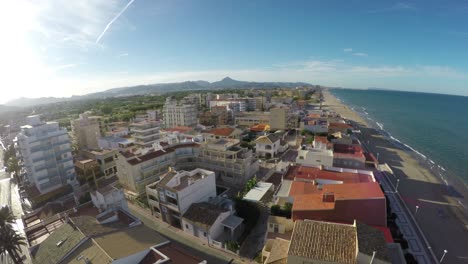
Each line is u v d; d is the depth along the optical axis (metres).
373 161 73.19
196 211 42.84
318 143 73.44
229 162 62.28
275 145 84.12
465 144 108.81
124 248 27.98
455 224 47.44
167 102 143.00
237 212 46.16
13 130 133.38
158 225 45.53
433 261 37.44
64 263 27.47
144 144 82.75
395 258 28.02
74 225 33.09
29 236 36.84
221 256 36.47
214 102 196.12
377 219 34.78
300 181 50.22
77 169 71.06
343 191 39.03
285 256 28.69
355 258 23.95
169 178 46.44
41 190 61.00
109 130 115.88
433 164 83.56
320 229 27.81
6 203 63.22
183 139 77.94
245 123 137.25
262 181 59.34
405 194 59.50
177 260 26.89
